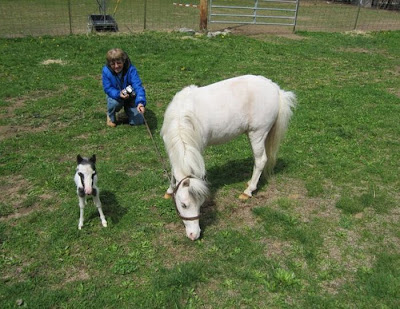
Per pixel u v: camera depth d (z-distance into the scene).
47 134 6.00
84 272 3.46
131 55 10.35
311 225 4.18
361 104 7.67
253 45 12.09
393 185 4.99
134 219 4.14
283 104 4.35
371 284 3.36
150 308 3.08
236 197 4.68
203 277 3.39
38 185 4.72
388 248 3.86
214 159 5.52
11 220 4.08
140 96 5.82
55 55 10.12
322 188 4.85
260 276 3.42
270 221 4.19
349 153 5.78
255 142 4.37
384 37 14.29
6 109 6.89
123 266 3.49
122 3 20.97
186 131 3.57
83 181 3.44
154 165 5.28
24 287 3.25
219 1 22.95
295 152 5.75
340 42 13.23
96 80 8.49
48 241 3.78
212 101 3.91
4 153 5.41
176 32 13.22
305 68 10.05
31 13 16.55
